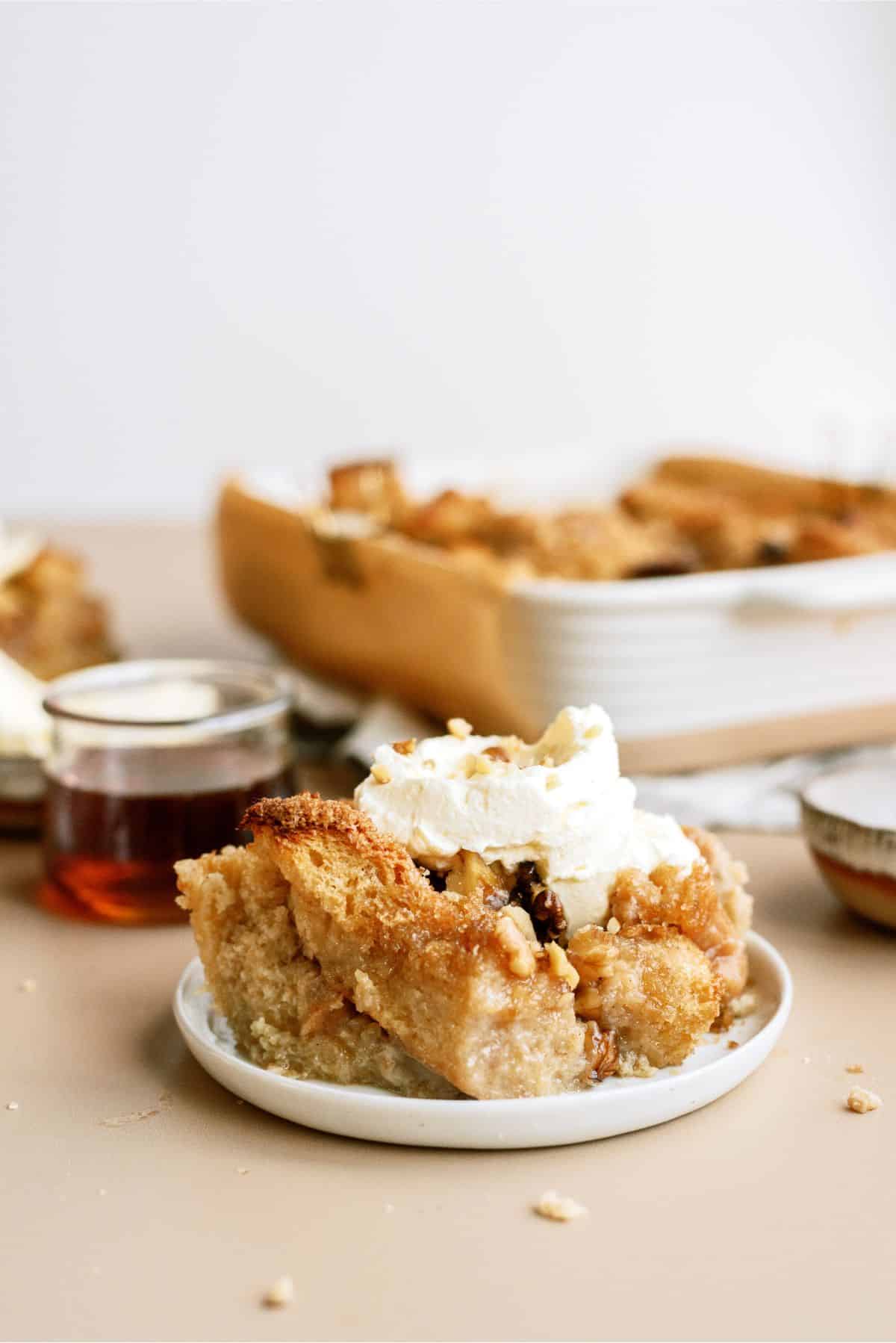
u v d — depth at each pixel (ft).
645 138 5.94
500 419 6.08
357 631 3.03
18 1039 2.10
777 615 2.69
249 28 5.69
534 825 1.96
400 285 5.95
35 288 5.80
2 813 2.63
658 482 3.81
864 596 2.70
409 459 3.72
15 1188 1.87
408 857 1.95
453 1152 1.90
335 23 5.72
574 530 3.16
